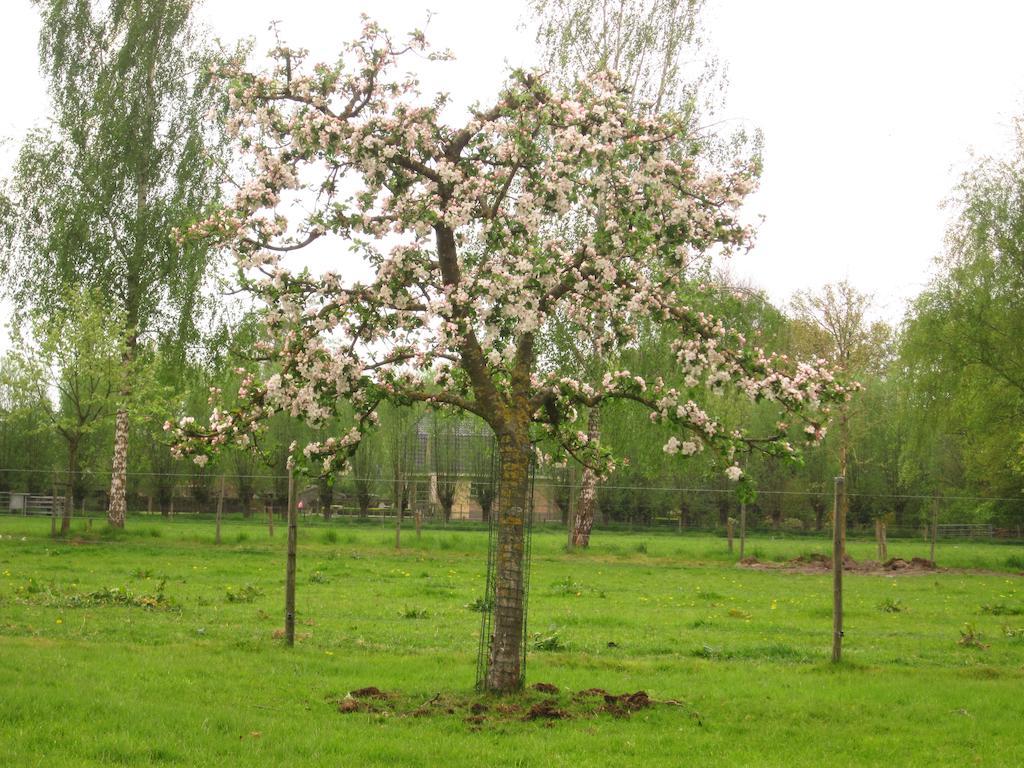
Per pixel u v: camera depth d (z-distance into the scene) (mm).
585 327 12008
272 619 16141
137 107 35656
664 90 33875
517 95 10586
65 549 29359
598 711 10266
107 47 36625
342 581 23344
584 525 36719
